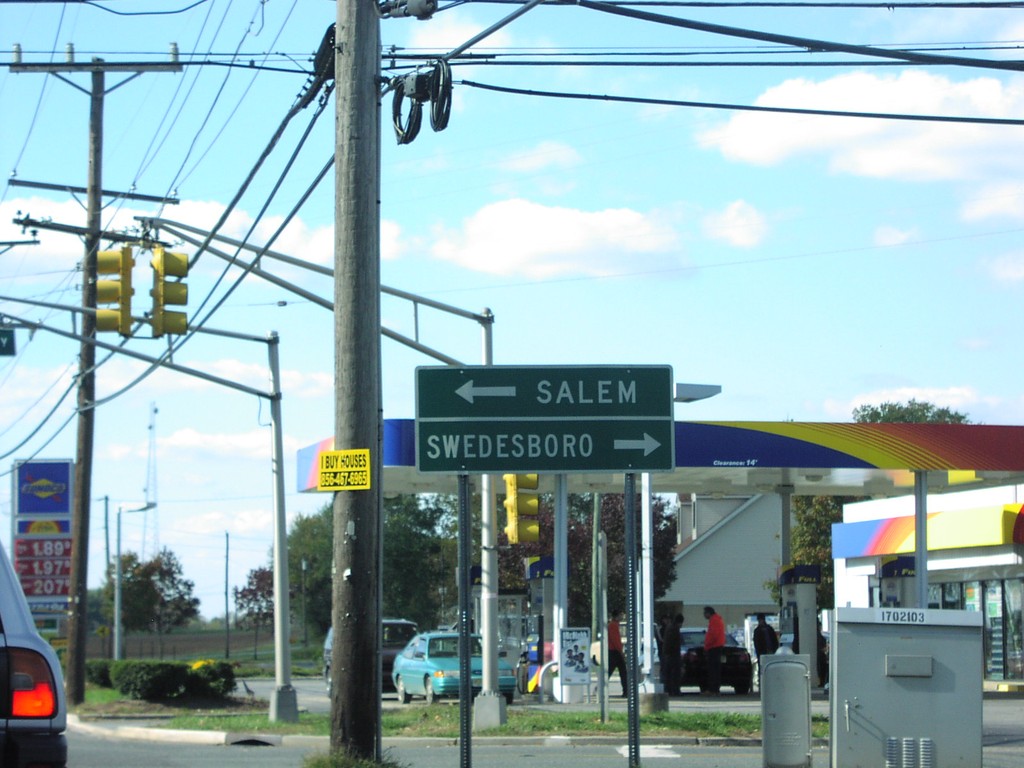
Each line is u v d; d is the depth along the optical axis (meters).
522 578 65.75
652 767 17.50
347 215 14.34
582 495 76.06
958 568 38.62
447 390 12.66
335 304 14.40
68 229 33.44
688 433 28.83
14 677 6.54
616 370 12.78
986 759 18.19
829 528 69.19
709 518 82.06
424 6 14.30
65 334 24.27
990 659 37.41
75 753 20.69
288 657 25.94
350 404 14.18
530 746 21.02
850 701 12.91
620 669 30.69
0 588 6.73
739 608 78.94
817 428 29.16
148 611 84.75
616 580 64.75
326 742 22.38
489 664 23.42
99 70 23.88
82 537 34.16
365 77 14.50
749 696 33.34
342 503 14.17
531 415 12.67
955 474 33.25
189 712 31.28
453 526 88.06
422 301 21.64
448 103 14.66
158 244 21.80
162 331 19.08
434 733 22.27
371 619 14.12
